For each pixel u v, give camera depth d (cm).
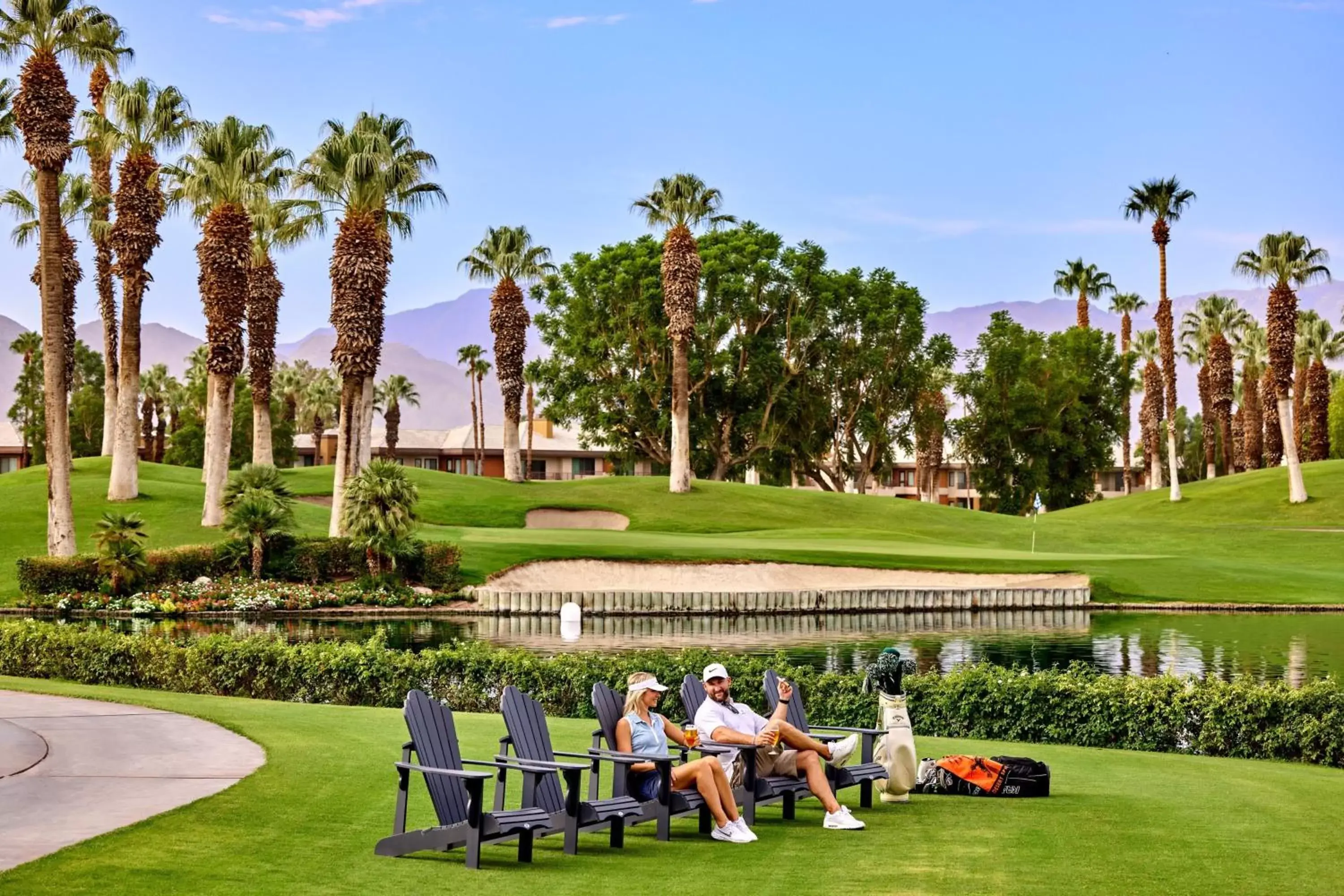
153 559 4684
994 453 9662
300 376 12694
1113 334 9925
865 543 6384
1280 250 7975
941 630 4272
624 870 908
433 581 4903
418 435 11994
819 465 9262
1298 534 7362
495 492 7256
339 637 3816
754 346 8450
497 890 836
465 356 11600
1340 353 10925
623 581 5156
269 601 4559
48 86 4556
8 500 5806
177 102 5619
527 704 1041
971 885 855
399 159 5328
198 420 10394
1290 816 1110
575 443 11988
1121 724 1684
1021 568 5459
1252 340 11500
